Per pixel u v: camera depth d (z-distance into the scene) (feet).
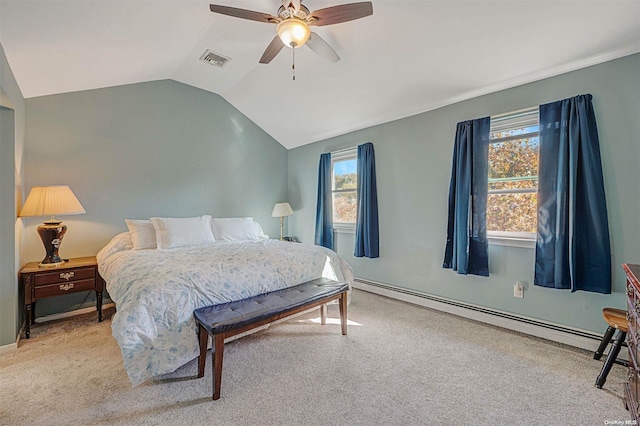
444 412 5.02
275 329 8.43
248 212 15.07
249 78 11.85
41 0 5.33
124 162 11.03
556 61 7.29
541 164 7.59
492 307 8.80
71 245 9.93
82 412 5.01
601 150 6.87
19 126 8.11
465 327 8.59
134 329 5.45
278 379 5.98
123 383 5.85
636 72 6.49
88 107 10.23
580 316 7.25
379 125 12.07
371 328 8.53
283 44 6.96
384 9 7.09
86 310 10.00
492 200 9.00
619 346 5.58
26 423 4.74
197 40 9.00
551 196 7.43
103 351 7.18
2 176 7.23
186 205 12.76
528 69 7.75
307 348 7.29
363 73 9.68
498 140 8.82
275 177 16.20
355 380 5.95
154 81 11.73
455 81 8.84
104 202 10.58
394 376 6.08
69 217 9.89
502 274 8.59
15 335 7.32
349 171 13.66
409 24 7.34
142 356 5.54
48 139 9.45
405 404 5.22
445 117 9.93
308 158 15.74
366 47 8.48
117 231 10.87
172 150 12.30
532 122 8.14
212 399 5.36
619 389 5.59
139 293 5.79
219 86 12.75
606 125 6.82
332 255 9.73
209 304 6.48
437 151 10.14
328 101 11.85
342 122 12.94
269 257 8.21
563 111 7.22
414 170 10.83
